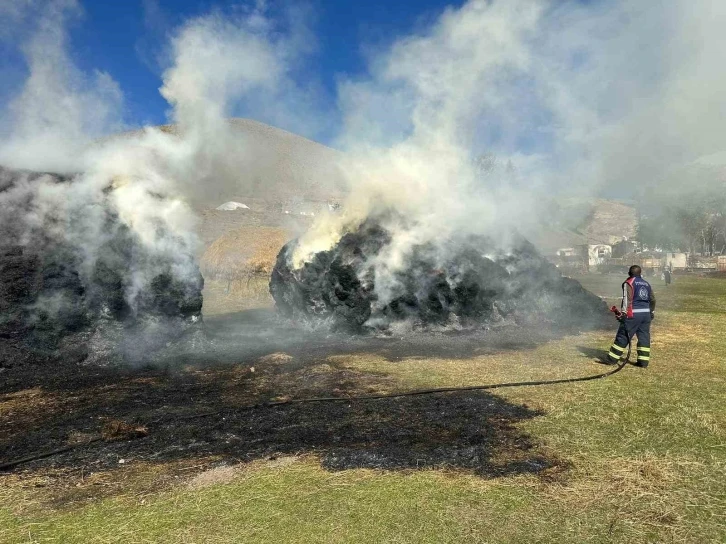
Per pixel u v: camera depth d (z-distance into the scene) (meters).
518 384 6.15
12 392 6.44
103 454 4.33
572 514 3.15
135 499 3.48
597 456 4.01
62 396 6.20
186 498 3.46
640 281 7.03
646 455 3.99
